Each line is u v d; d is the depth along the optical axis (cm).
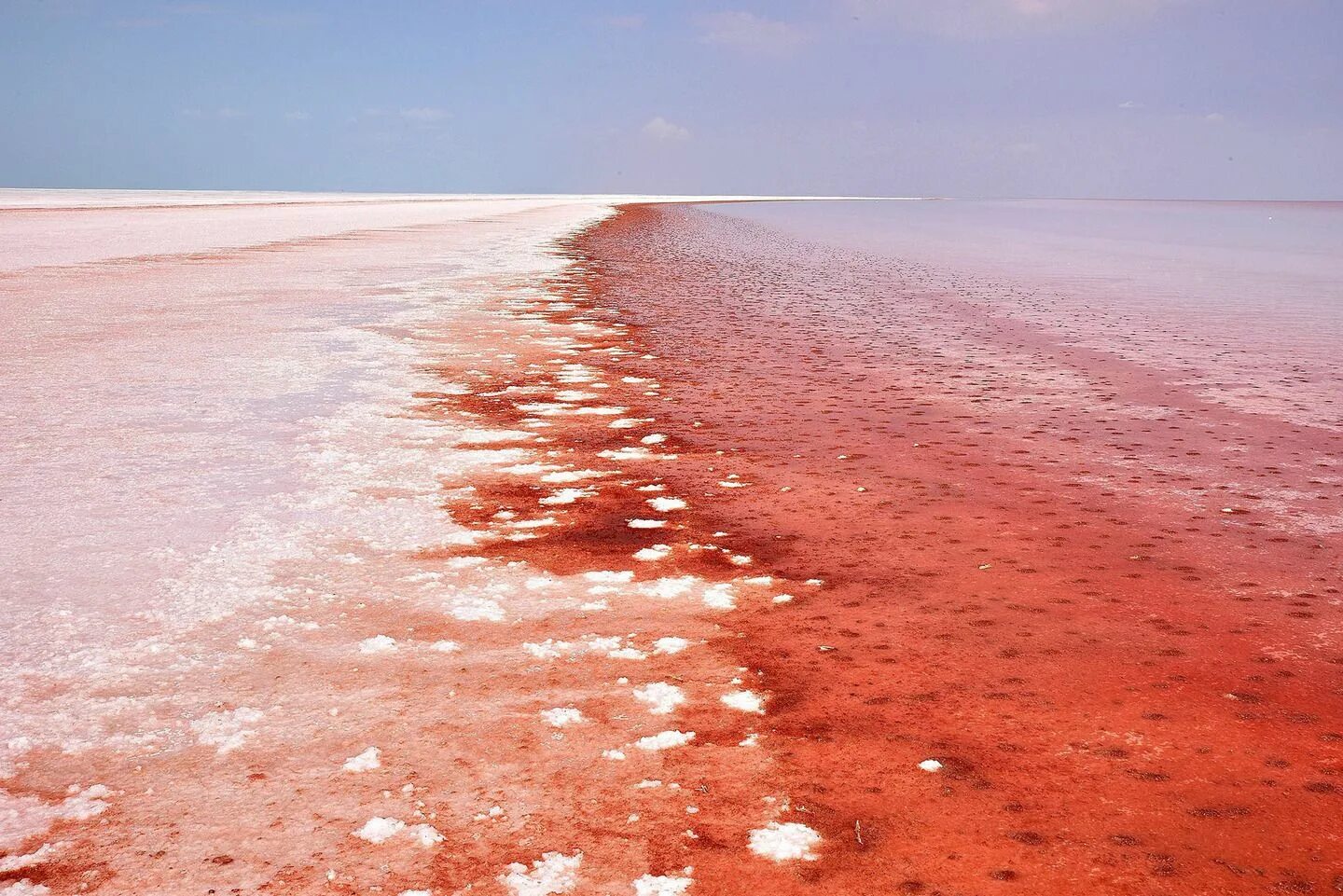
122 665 351
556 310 1460
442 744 306
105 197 9288
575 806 276
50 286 1590
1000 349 1166
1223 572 459
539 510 542
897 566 464
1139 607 418
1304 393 899
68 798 275
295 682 343
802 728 319
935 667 362
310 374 902
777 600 423
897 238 4103
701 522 528
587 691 342
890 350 1152
